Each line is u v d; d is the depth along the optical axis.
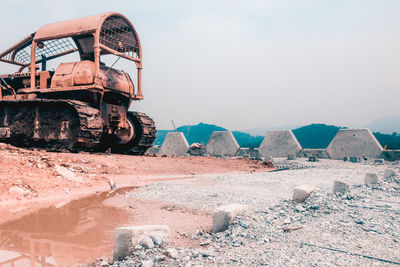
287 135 21.88
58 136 14.23
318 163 17.27
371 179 8.17
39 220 5.36
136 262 3.40
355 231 4.14
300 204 5.92
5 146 11.31
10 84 17.39
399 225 4.33
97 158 12.87
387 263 3.10
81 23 14.97
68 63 15.37
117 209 6.23
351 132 19.20
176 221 5.36
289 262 3.19
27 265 3.46
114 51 15.48
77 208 6.28
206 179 10.72
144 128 17.36
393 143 109.19
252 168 16.45
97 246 4.14
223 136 24.17
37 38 15.95
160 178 11.30
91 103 15.30
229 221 4.63
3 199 6.75
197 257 3.53
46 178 8.65
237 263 3.26
